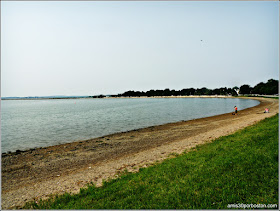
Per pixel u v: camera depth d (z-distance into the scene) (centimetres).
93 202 655
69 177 1066
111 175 1029
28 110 8244
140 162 1216
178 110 6097
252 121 2580
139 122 3578
